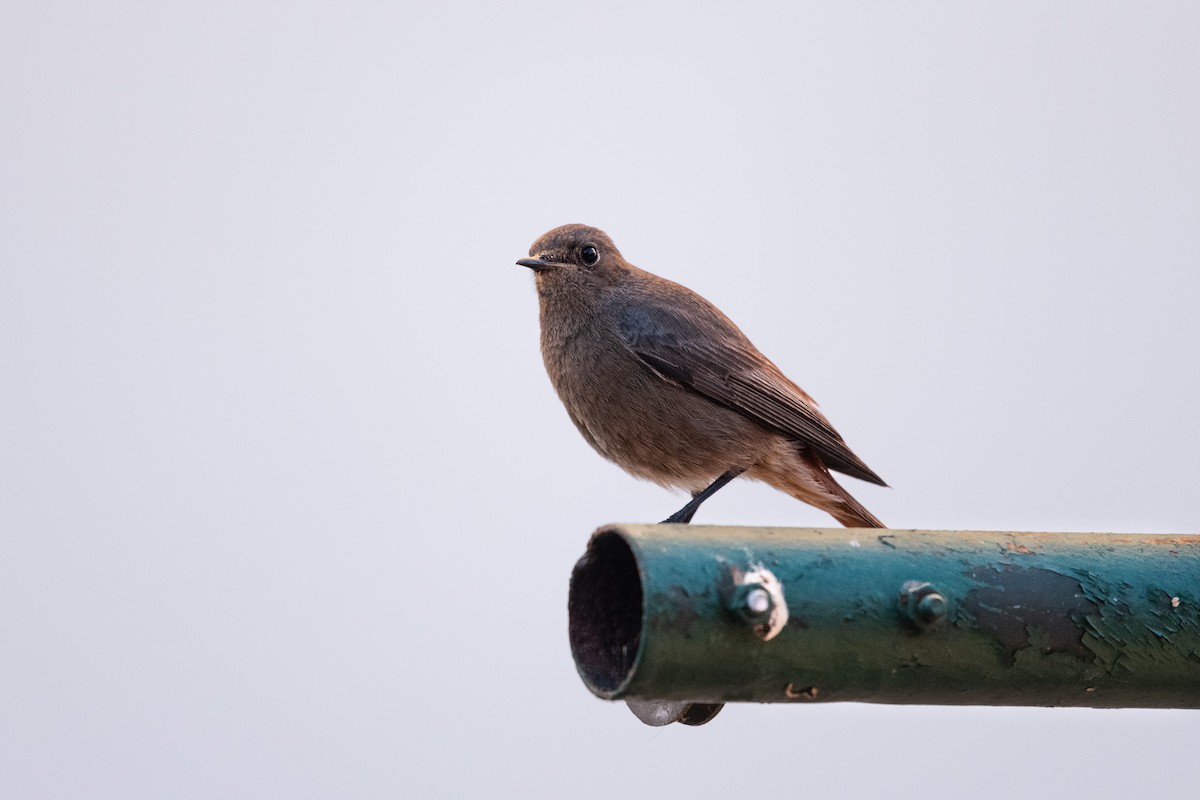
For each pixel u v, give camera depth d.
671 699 8.71
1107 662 9.44
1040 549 9.70
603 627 8.92
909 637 9.05
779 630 8.66
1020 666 9.34
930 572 9.23
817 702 9.06
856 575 9.05
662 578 8.42
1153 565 9.70
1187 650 9.52
